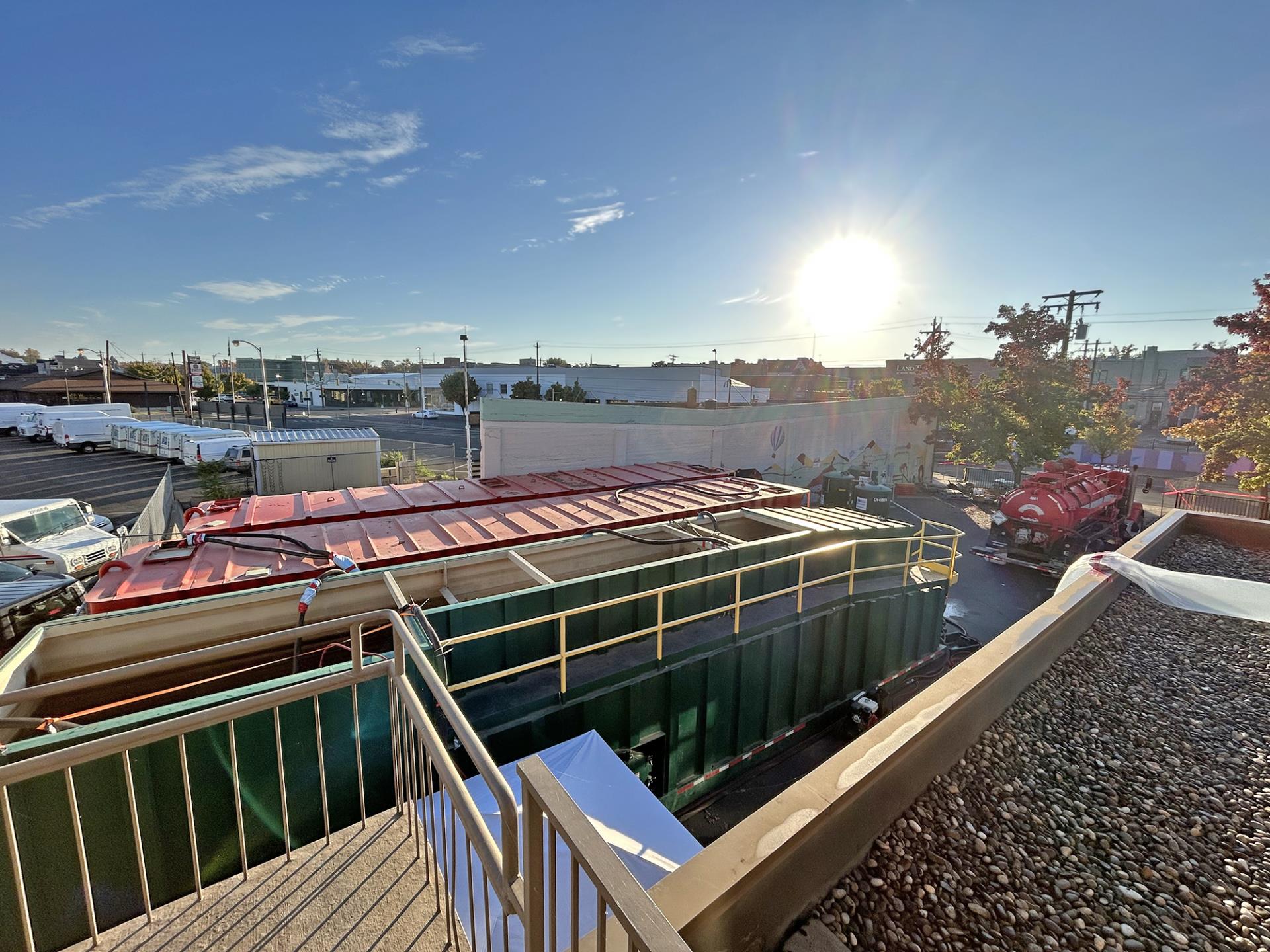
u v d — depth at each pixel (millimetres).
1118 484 20062
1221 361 20641
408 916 2316
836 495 20188
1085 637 6891
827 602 8242
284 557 6430
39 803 3240
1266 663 6305
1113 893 3381
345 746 4250
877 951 2863
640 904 1109
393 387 94250
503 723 5258
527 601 6035
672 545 8109
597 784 4449
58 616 10141
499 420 13172
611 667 6223
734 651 6855
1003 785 4207
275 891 2436
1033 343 25578
